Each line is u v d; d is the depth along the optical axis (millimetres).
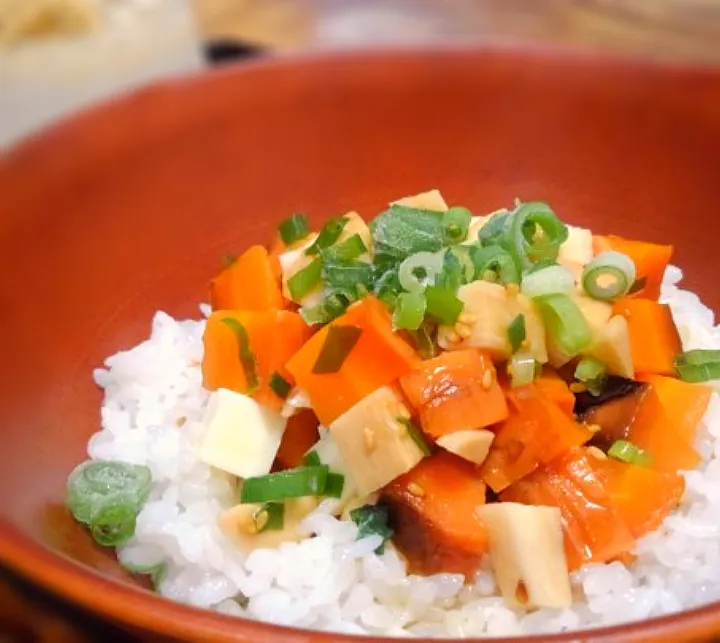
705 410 394
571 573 378
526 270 394
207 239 439
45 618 356
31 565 345
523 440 380
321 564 382
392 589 381
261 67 440
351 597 382
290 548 384
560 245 404
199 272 438
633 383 390
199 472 392
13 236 409
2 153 413
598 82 441
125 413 409
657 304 401
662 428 388
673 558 383
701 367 398
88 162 423
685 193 439
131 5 539
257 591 381
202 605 381
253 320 396
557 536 375
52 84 527
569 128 445
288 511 387
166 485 394
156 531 384
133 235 429
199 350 419
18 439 391
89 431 408
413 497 378
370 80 444
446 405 378
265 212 445
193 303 437
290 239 425
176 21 545
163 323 425
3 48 523
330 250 402
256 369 396
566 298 386
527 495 381
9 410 394
